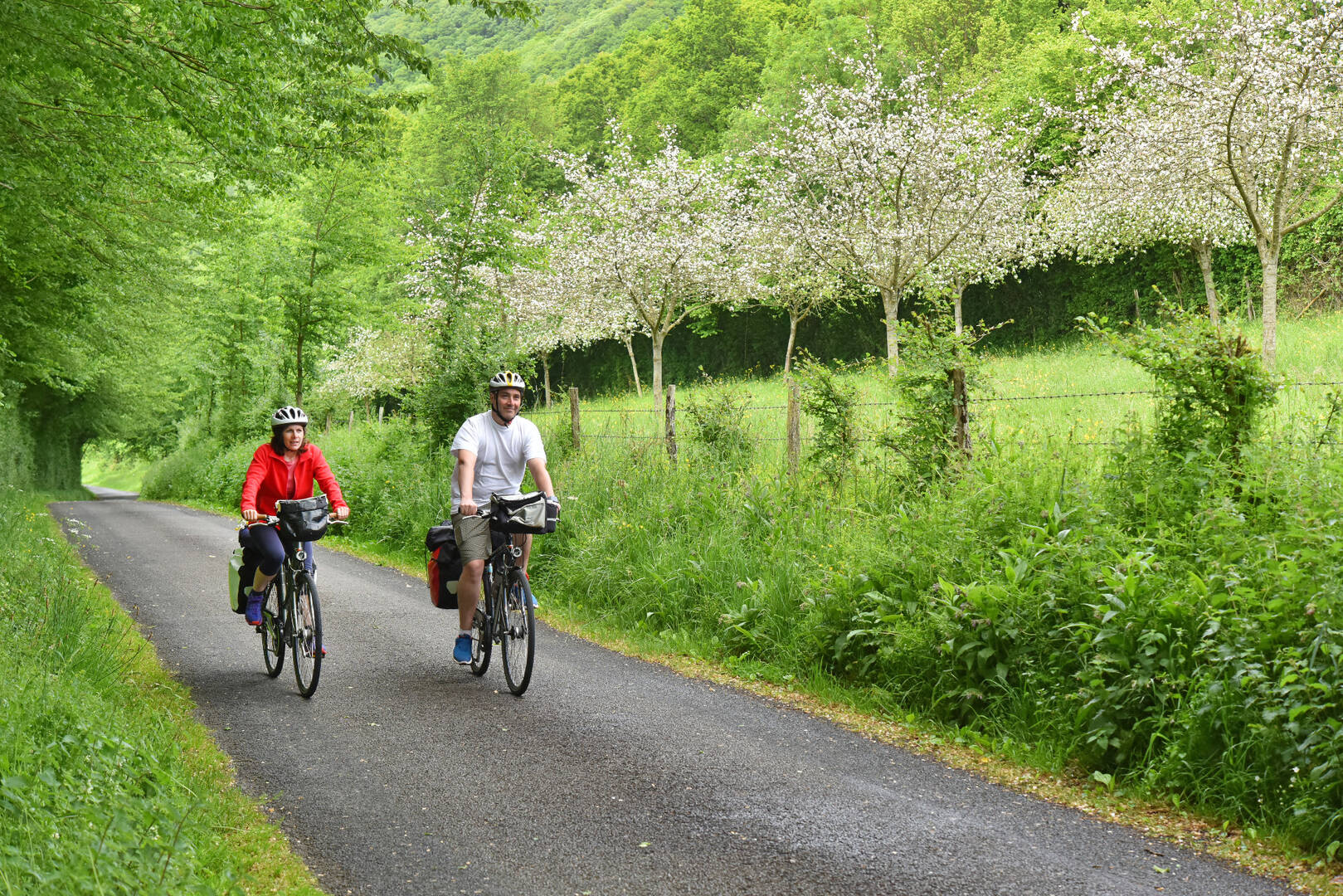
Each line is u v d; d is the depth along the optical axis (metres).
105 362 27.53
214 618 9.62
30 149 10.98
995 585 6.19
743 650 8.00
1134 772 4.99
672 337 53.38
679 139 58.88
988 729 5.88
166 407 45.78
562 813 4.61
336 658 7.88
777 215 28.14
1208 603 5.28
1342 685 4.49
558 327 37.75
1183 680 5.08
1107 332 7.24
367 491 17.36
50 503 33.69
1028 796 4.94
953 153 26.17
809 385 10.17
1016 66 43.03
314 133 12.34
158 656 7.94
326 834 4.36
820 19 54.34
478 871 3.98
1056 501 6.95
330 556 14.70
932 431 8.69
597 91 70.44
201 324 31.98
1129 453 6.97
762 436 12.34
